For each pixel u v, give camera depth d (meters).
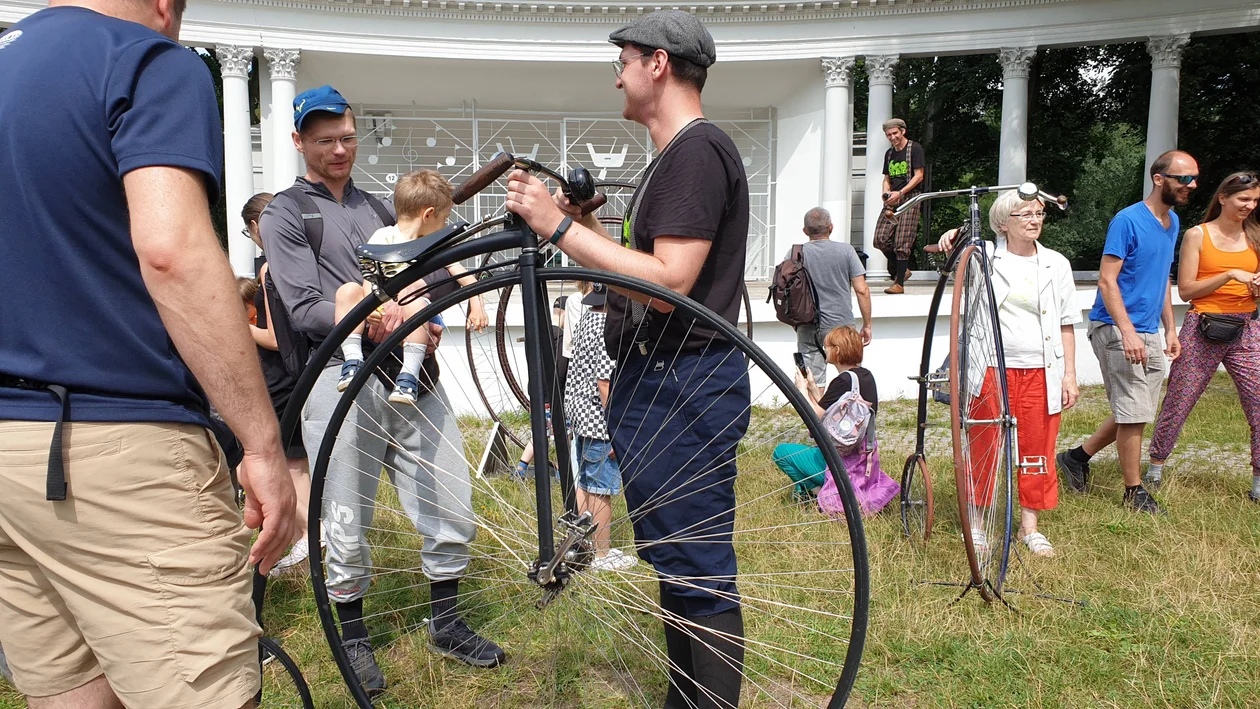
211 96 1.76
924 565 4.11
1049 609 3.66
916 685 3.14
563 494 2.60
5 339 1.71
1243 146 21.50
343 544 3.23
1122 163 37.97
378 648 3.50
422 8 16.78
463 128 19.47
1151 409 5.03
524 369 8.49
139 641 1.77
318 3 16.38
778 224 19.20
